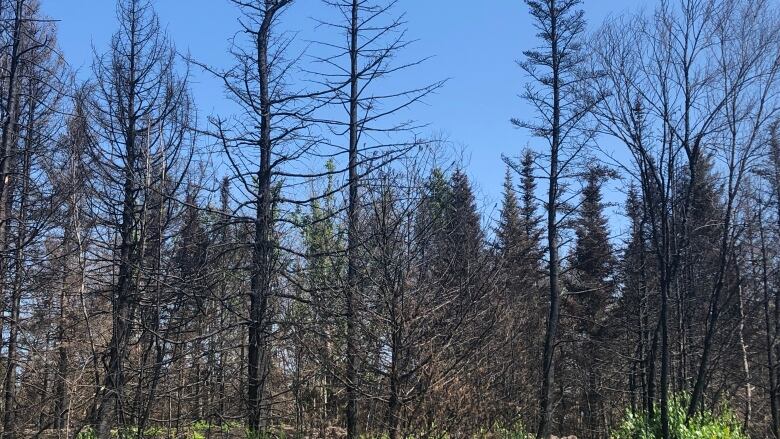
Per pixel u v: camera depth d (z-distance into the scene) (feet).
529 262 78.84
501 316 39.81
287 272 43.29
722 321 74.02
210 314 40.52
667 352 50.96
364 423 35.65
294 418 41.04
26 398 43.52
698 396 52.65
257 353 41.50
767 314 78.13
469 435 34.81
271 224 44.70
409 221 34.65
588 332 105.70
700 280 74.95
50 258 45.21
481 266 37.86
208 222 41.75
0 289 45.91
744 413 83.56
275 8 46.68
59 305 47.21
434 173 37.58
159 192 33.47
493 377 39.32
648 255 88.69
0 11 52.75
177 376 37.91
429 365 33.04
